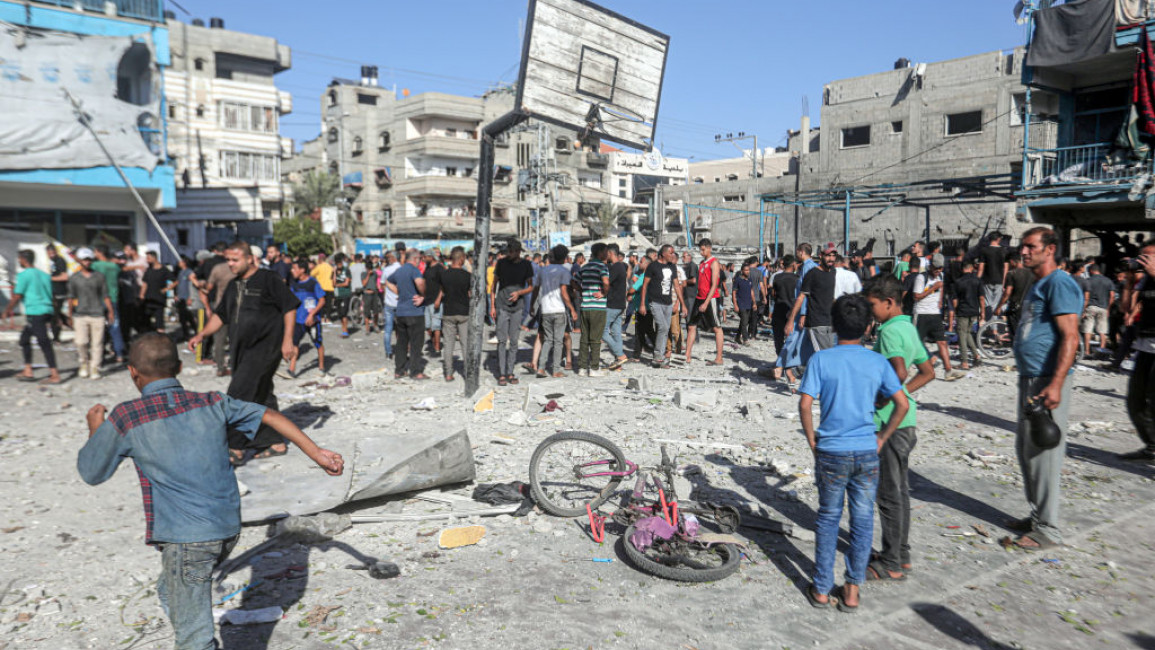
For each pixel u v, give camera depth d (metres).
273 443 5.91
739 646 3.39
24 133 16.92
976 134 35.69
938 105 37.00
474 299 9.00
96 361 10.78
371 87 67.12
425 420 7.89
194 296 12.08
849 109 40.97
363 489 5.11
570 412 8.30
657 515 4.56
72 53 17.48
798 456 6.60
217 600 3.75
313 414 8.18
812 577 4.15
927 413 8.48
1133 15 15.63
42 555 4.38
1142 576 4.17
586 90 9.50
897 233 38.47
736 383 10.27
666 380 10.55
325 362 12.54
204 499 2.63
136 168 18.64
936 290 10.55
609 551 4.51
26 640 3.39
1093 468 6.33
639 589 3.98
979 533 4.81
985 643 3.45
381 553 4.44
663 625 3.58
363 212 58.72
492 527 4.89
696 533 4.48
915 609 3.78
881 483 4.09
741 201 49.38
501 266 10.02
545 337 10.76
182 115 39.94
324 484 5.19
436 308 10.63
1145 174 15.77
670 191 54.28
